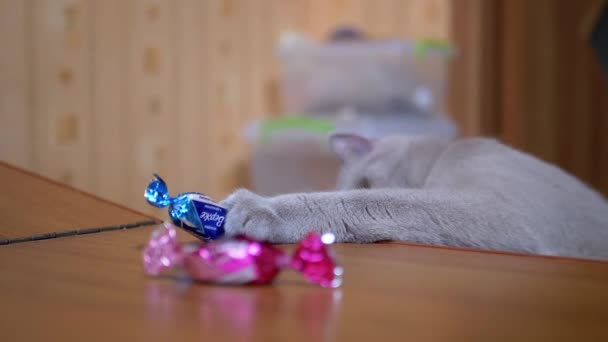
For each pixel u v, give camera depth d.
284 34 1.84
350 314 0.41
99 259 0.52
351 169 1.02
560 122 2.11
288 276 0.48
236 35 1.73
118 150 1.49
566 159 2.14
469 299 0.43
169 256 0.46
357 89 1.69
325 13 1.94
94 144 1.44
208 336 0.37
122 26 1.48
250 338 0.37
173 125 1.60
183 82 1.61
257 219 0.60
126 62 1.49
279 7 1.83
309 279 0.45
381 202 0.68
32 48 1.31
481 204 0.71
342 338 0.38
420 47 1.69
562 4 2.06
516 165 0.81
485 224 0.70
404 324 0.39
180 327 0.39
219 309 0.41
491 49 2.04
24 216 0.63
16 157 1.29
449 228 0.69
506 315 0.41
